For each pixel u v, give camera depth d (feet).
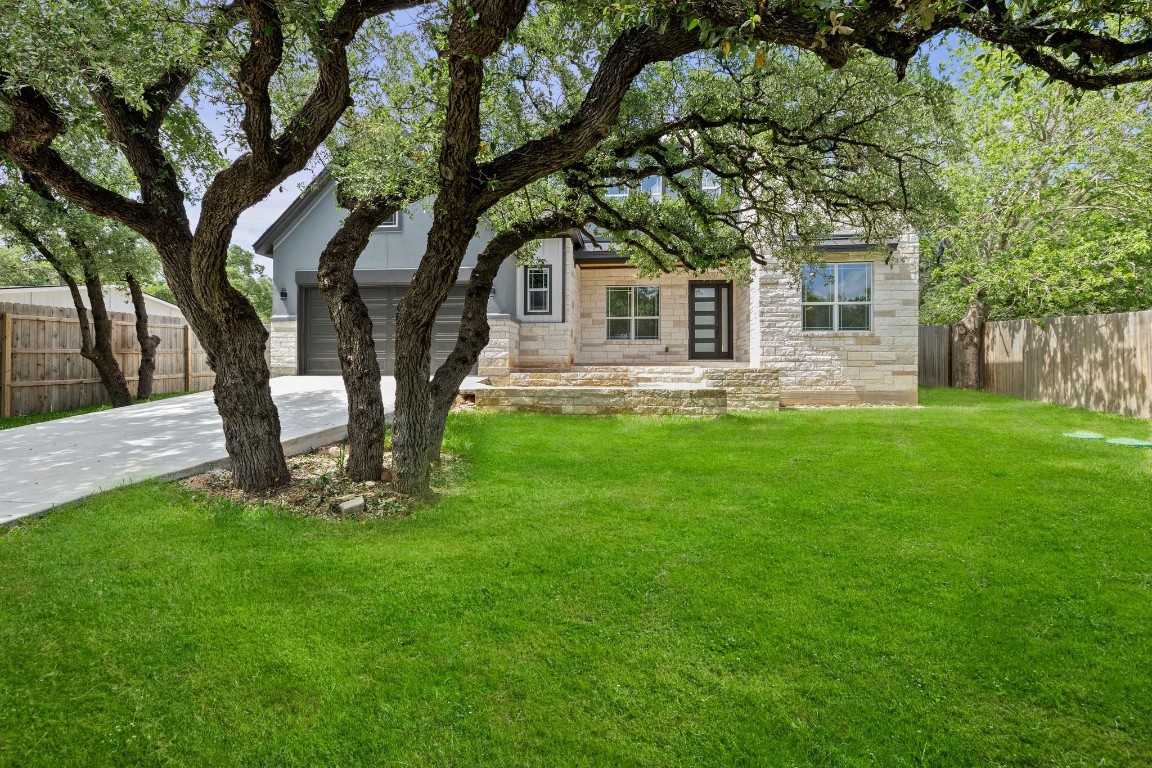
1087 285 37.76
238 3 13.29
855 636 9.36
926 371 58.95
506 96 19.54
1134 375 32.96
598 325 53.36
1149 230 39.88
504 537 13.64
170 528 13.10
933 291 58.75
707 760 6.84
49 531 12.57
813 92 20.76
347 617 9.77
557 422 29.91
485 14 11.30
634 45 13.74
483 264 20.08
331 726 7.30
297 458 20.30
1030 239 44.34
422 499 16.47
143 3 12.04
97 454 18.93
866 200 23.39
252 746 6.97
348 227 18.53
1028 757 6.91
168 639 8.95
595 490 17.85
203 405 30.76
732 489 17.94
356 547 12.76
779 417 32.68
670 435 26.86
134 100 13.32
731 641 9.22
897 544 13.30
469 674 8.35
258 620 9.57
